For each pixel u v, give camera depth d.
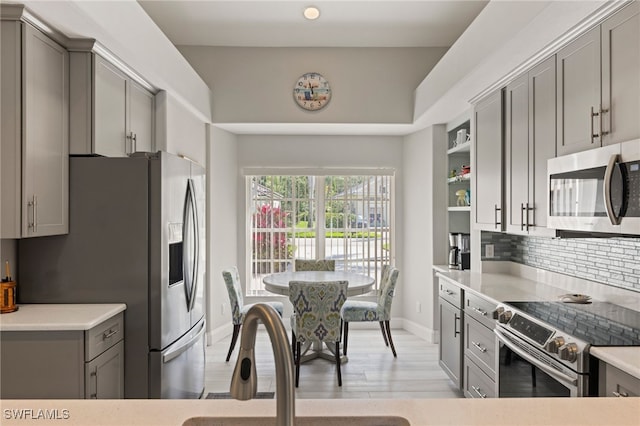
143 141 3.19
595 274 2.53
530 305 2.31
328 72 4.48
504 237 3.56
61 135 2.34
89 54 2.44
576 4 1.82
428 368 3.78
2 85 2.01
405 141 5.11
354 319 4.02
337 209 5.22
